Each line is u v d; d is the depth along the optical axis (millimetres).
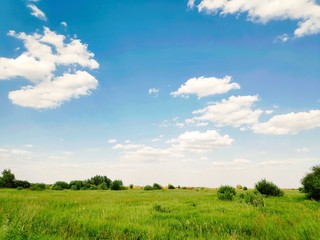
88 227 9969
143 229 9844
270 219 11117
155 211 15398
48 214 11852
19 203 16703
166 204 20484
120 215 13258
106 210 14797
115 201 23688
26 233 7387
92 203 21094
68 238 8141
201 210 16141
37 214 11164
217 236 8867
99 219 11211
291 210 15273
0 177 55469
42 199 22031
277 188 32469
